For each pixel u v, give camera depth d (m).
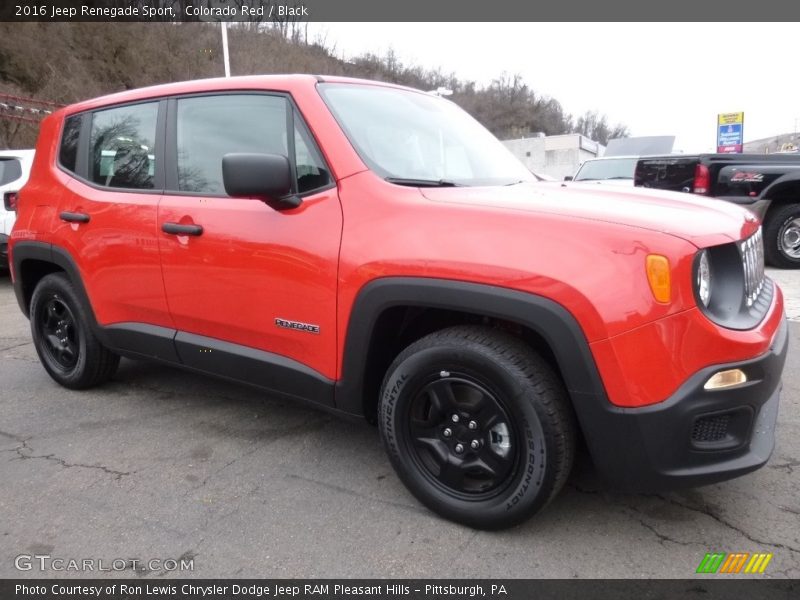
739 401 2.00
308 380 2.61
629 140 13.09
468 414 2.25
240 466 2.86
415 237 2.23
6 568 2.15
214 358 2.96
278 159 2.39
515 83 70.19
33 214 3.77
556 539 2.25
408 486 2.44
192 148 3.00
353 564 2.15
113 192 3.31
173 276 2.99
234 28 33.59
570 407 2.13
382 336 2.43
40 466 2.88
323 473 2.79
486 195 2.39
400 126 2.88
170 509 2.50
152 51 31.56
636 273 1.93
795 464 2.75
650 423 1.95
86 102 3.65
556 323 1.98
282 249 2.57
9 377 4.16
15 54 26.20
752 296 2.32
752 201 7.14
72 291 3.63
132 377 4.10
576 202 2.30
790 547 2.18
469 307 2.11
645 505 2.46
